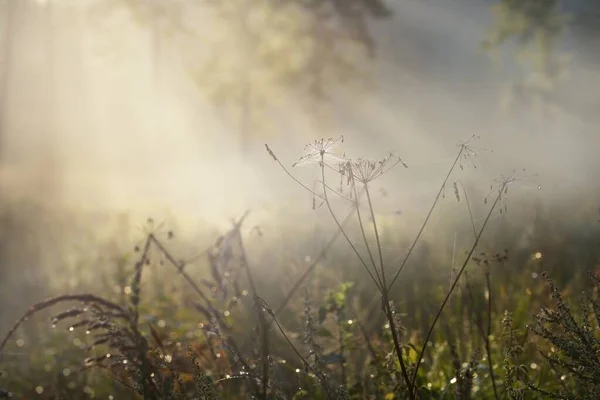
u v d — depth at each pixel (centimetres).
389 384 328
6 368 497
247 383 351
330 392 297
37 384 477
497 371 338
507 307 402
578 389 303
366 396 335
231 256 408
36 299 646
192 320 443
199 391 302
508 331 313
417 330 405
